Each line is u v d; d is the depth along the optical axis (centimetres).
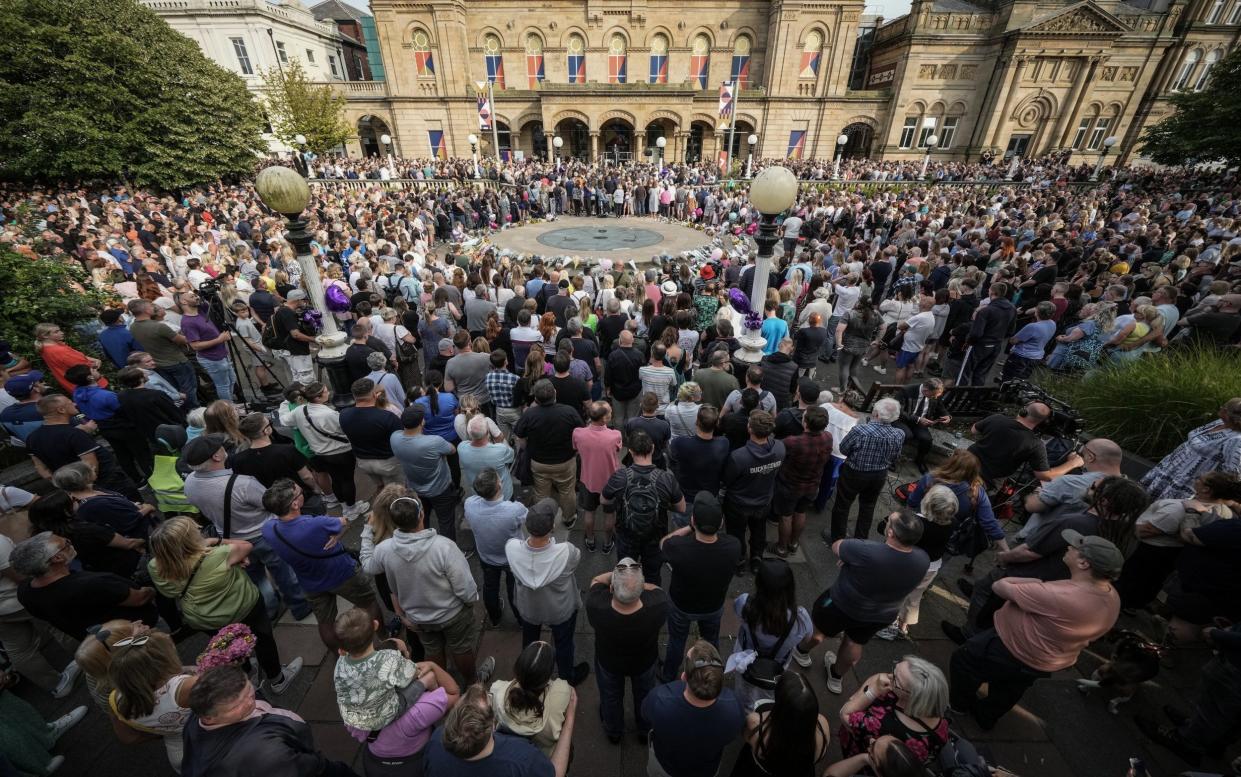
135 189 2109
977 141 3734
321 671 389
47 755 318
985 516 395
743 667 293
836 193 2333
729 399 513
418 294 1000
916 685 232
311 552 337
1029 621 299
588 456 458
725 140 3838
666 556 327
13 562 295
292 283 1014
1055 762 332
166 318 790
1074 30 3328
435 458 430
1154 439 543
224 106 2369
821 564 494
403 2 3309
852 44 3469
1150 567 390
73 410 479
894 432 437
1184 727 326
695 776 254
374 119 3831
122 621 279
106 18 2005
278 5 3638
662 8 3441
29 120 1803
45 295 695
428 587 312
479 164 3014
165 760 336
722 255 1244
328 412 495
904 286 905
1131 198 2194
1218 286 680
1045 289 969
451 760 206
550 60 3569
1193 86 3619
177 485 447
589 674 388
